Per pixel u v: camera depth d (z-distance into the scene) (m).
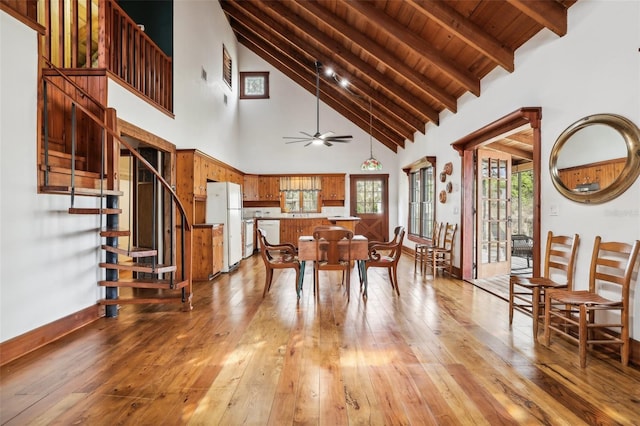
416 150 7.68
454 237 5.61
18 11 2.64
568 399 1.98
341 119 9.55
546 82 3.31
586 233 2.86
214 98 7.01
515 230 8.82
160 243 5.30
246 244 7.84
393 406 1.92
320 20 4.99
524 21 3.42
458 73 4.53
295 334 3.03
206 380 2.21
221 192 6.12
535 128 3.41
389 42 4.87
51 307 2.91
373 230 9.59
